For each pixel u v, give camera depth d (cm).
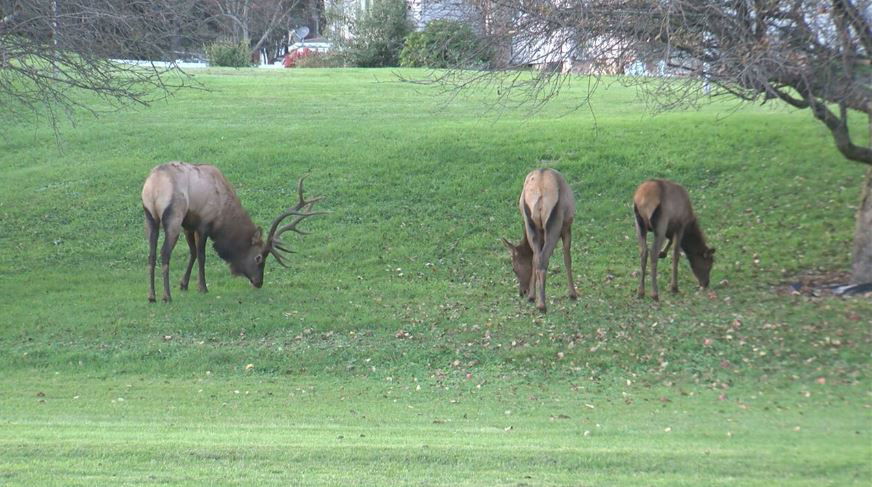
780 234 1845
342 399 1212
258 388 1270
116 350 1405
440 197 2095
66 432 980
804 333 1368
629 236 1894
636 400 1184
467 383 1281
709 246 1814
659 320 1452
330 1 4894
